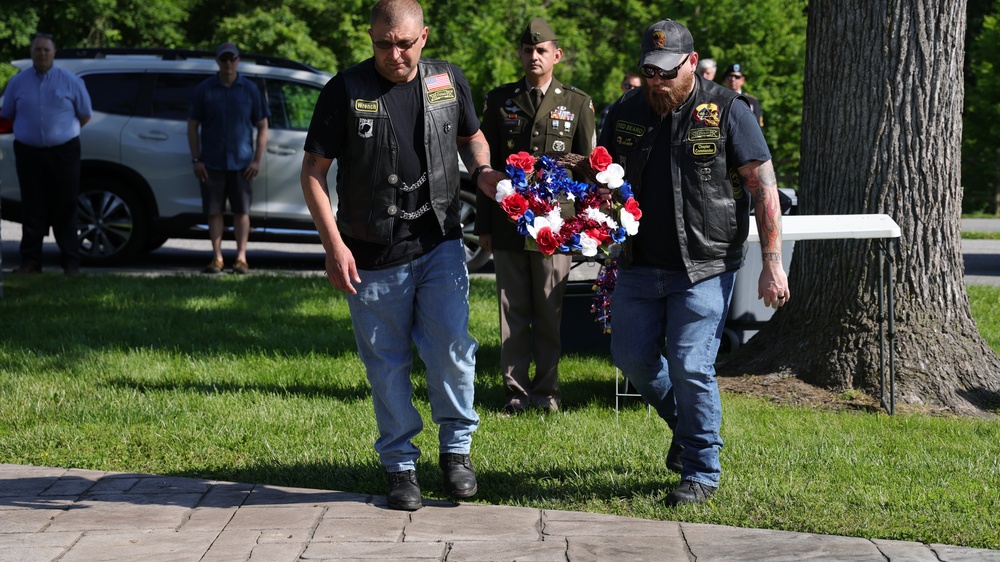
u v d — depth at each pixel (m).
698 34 23.80
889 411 6.20
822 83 6.68
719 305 4.43
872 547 4.05
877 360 6.49
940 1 6.42
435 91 4.30
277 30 24.97
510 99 6.04
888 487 4.78
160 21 26.45
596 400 6.46
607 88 27.98
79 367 7.02
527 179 4.29
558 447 5.44
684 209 4.37
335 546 4.05
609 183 4.25
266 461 5.14
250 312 8.95
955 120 6.55
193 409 6.05
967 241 16.81
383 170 4.26
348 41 26.06
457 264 4.41
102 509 4.45
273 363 7.28
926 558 3.95
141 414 5.92
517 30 27.34
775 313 7.05
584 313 7.62
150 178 11.46
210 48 26.23
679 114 4.36
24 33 25.08
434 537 4.14
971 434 5.76
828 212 6.68
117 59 11.73
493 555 3.96
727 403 6.36
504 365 6.23
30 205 10.73
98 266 11.81
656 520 4.37
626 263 4.52
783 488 4.72
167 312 8.89
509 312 6.21
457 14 26.61
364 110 4.21
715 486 4.56
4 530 4.20
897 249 6.55
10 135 11.24
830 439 5.58
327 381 6.83
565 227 4.21
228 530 4.21
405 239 4.34
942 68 6.47
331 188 11.35
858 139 6.55
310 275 11.18
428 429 5.75
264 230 11.56
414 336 4.53
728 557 3.96
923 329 6.54
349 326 8.59
